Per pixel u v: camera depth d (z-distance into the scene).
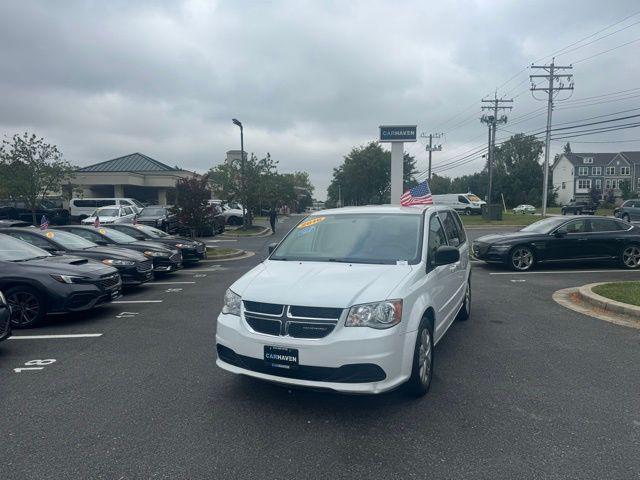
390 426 3.93
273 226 30.23
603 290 8.81
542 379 4.95
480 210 50.16
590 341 6.27
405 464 3.36
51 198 31.06
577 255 12.86
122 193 42.28
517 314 7.84
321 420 4.04
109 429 3.90
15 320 7.29
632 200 35.12
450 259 4.88
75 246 10.55
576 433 3.79
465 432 3.82
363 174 66.12
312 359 3.90
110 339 6.63
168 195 44.84
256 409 4.26
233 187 30.64
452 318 6.12
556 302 8.76
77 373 5.25
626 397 4.48
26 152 24.33
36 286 7.29
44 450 3.57
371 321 3.98
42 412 4.24
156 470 3.30
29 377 5.13
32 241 10.18
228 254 17.98
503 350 5.93
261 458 3.45
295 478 3.20
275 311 4.10
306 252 5.38
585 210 53.97
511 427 3.90
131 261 10.20
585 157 90.62
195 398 4.52
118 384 4.90
